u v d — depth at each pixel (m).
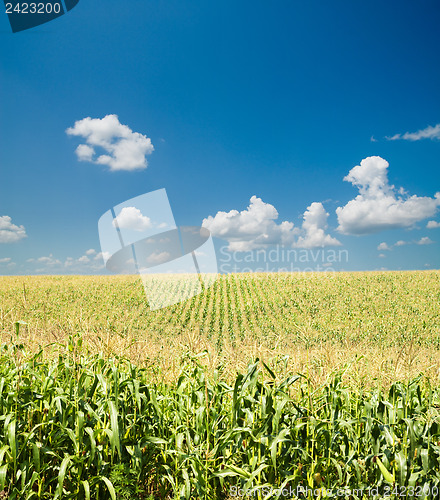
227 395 4.36
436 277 40.53
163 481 3.62
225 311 26.95
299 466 3.57
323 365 4.86
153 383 4.76
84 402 3.74
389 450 3.54
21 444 3.46
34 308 26.52
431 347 16.75
